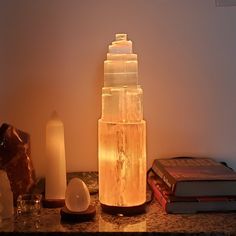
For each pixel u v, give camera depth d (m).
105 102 0.92
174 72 1.17
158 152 1.20
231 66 1.18
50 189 0.99
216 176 0.96
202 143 1.19
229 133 1.19
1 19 1.15
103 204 0.94
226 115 1.19
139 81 1.17
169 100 1.18
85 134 1.19
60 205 0.98
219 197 0.94
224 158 1.20
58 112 1.18
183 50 1.17
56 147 0.99
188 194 0.93
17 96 1.17
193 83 1.18
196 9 1.16
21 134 1.02
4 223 0.88
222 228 0.84
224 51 1.17
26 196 0.97
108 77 0.93
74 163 1.20
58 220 0.89
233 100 1.18
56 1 1.15
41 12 1.15
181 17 1.16
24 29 1.16
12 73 1.17
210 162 1.11
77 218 0.88
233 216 0.92
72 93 1.18
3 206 0.91
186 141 1.19
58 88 1.17
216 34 1.17
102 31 1.16
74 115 1.18
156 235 0.82
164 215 0.92
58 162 0.99
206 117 1.19
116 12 1.16
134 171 0.92
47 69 1.17
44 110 1.18
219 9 1.16
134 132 0.91
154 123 1.19
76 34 1.16
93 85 1.17
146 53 1.17
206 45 1.17
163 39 1.17
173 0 1.16
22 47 1.16
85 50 1.16
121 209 0.92
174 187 0.93
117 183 0.92
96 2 1.15
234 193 0.94
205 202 0.93
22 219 0.90
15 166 0.98
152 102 1.18
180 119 1.19
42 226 0.86
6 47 1.16
